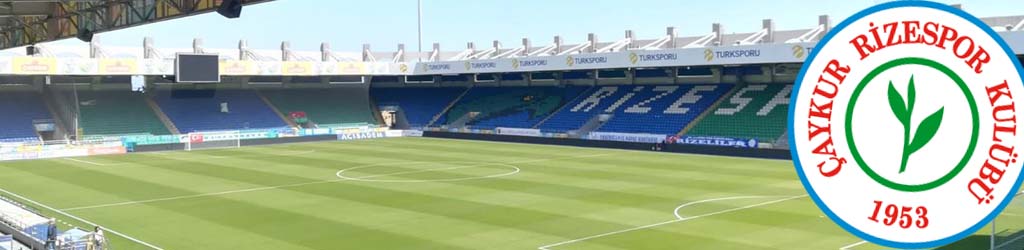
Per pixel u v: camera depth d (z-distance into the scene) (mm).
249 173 37656
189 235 22688
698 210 25906
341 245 21156
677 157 44875
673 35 55656
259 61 57906
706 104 54500
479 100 67625
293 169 39344
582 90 64188
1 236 18344
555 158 44562
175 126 59406
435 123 65750
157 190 31859
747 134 48125
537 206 26969
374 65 62188
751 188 31281
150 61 53531
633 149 50531
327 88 70938
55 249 19125
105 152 49531
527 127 59781
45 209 27516
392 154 47719
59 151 47531
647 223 23719
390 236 22219
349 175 36469
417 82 74000
